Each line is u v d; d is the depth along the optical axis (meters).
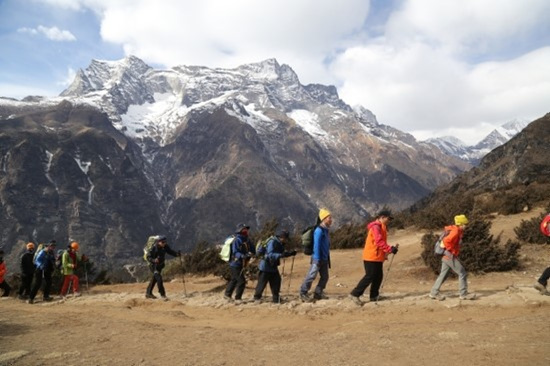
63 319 9.05
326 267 10.73
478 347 5.73
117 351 6.53
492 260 12.97
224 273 17.47
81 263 16.92
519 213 23.23
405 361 5.42
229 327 8.72
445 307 8.69
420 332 6.88
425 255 14.09
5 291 15.81
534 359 5.09
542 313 7.57
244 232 11.83
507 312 8.07
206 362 5.87
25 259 14.98
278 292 10.88
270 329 8.06
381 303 9.52
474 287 11.25
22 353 6.44
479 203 25.75
